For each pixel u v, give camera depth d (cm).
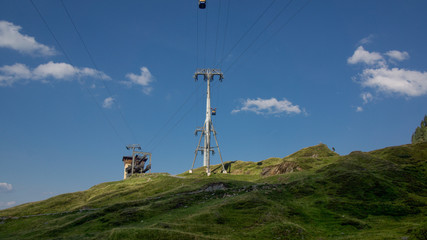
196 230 6544
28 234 7888
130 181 14550
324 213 7594
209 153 14938
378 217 7219
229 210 7750
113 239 6122
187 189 10750
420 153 11619
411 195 8312
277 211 7619
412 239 5288
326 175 10356
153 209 8450
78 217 9006
